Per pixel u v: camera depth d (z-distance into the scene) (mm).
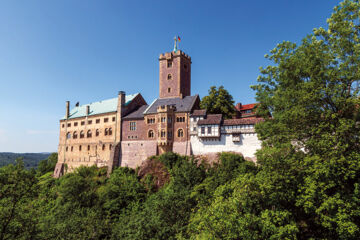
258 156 30109
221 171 44750
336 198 21562
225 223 21766
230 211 22875
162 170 56312
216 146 55500
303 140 27578
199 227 23875
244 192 24406
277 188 23938
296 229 21406
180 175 48562
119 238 37438
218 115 57531
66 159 81438
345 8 26688
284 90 32500
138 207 48719
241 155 51844
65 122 84375
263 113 37406
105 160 70062
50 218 45781
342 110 25234
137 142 65250
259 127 35188
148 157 60594
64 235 37531
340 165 22250
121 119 69000
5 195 28484
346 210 21047
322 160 23297
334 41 27078
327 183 22719
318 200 23125
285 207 28141
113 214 48062
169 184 52281
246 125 53219
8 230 28594
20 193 28859
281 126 27922
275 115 32750
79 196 52312
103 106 77812
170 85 68625
